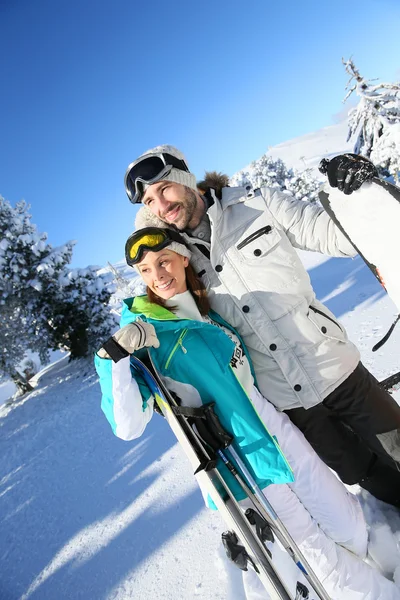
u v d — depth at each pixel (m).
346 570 1.71
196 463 1.55
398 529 2.10
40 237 14.41
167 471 4.45
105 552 3.40
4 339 14.76
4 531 5.02
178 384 1.68
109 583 2.92
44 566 3.70
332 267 12.02
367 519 2.23
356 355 2.03
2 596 3.52
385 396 2.00
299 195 25.86
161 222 1.89
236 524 1.43
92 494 4.90
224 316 1.99
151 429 6.13
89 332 14.32
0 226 13.91
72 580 3.22
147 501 3.97
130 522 3.71
